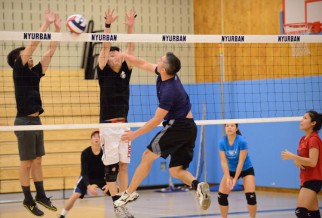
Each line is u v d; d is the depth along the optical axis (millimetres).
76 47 18234
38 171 9906
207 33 19000
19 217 12539
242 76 17422
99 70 9875
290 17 15969
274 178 16125
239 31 17781
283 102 15945
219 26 18500
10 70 16422
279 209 12805
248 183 10188
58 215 12219
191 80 19281
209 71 18641
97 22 18625
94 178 11375
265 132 16359
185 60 19281
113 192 9977
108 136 9977
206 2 19016
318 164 8867
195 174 18250
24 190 9695
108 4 18766
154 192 17219
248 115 16828
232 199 14945
